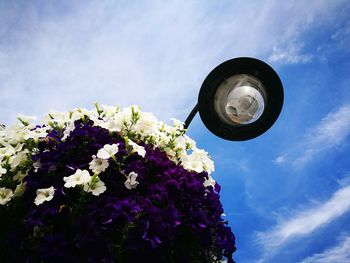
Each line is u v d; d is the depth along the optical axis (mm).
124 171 1757
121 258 1535
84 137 1943
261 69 2582
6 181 1903
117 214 1468
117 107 2385
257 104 2645
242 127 2709
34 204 1652
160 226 1532
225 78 2617
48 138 1991
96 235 1437
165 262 1634
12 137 2023
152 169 1900
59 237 1462
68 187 1653
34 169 1858
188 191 1846
